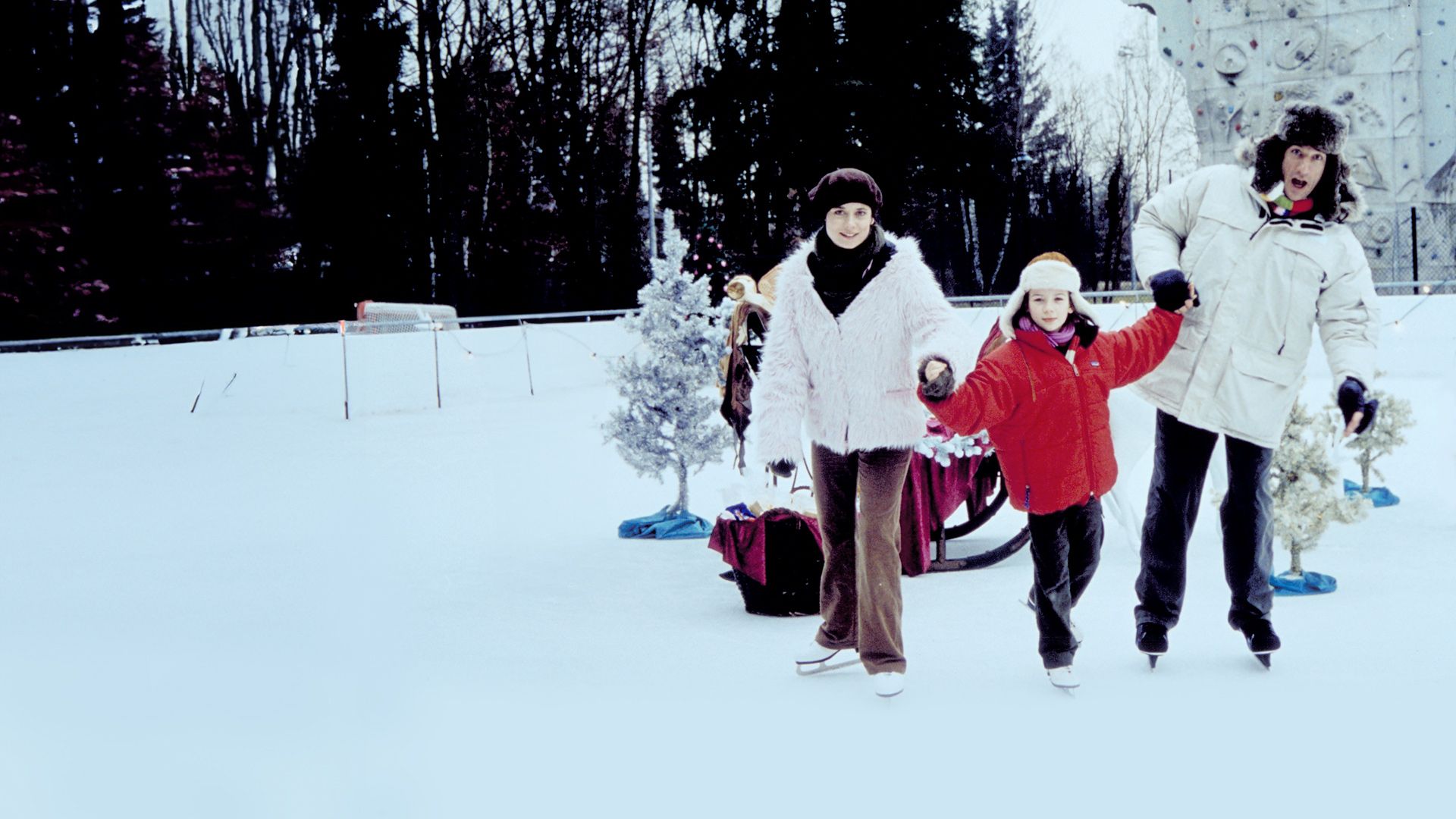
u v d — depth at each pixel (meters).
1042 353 3.85
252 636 5.04
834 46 27.84
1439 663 4.08
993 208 31.62
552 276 33.25
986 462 6.43
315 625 5.23
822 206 4.03
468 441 12.55
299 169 31.42
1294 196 4.03
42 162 29.05
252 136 31.20
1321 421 5.32
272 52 31.23
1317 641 4.44
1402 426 7.30
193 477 10.62
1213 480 5.59
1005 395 3.79
